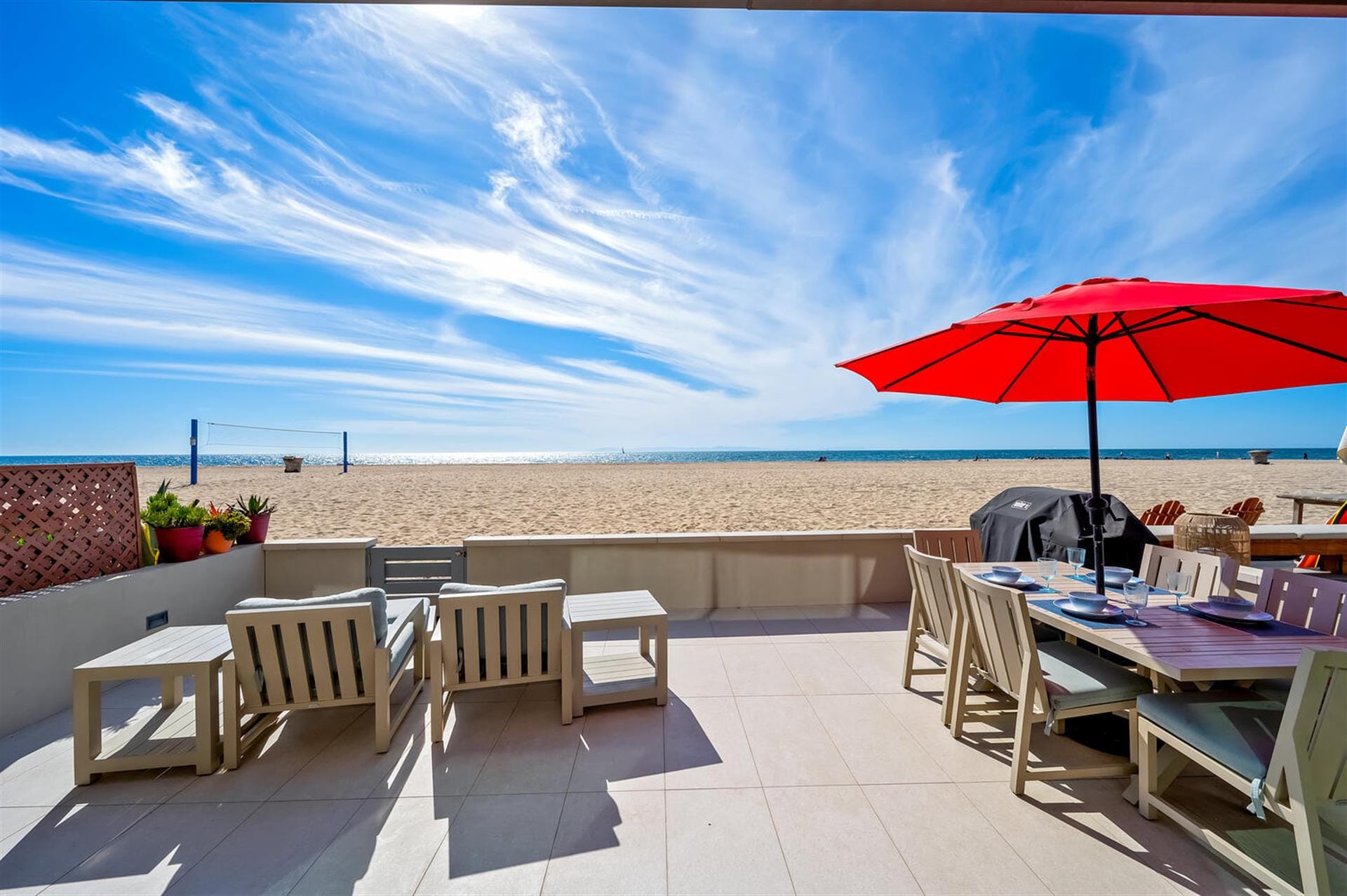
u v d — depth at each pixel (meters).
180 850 1.97
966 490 15.78
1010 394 3.44
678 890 1.77
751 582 4.92
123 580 3.41
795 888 1.77
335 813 2.18
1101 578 2.77
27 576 3.07
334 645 2.56
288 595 4.65
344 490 16.03
